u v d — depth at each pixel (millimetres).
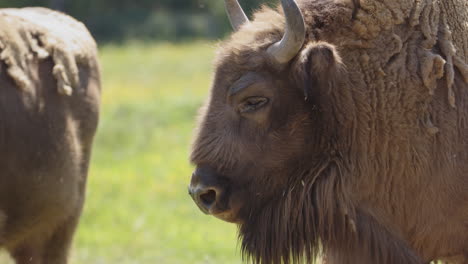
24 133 22484
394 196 19172
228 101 18953
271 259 19719
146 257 32469
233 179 19062
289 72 18672
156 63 108812
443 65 18781
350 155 19078
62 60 24312
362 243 19312
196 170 19109
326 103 18812
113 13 167625
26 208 22859
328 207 19125
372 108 18875
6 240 22906
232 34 20094
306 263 19719
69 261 25094
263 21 19562
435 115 18891
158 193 42781
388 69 18844
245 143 18906
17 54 23094
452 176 19031
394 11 19000
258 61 18797
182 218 38656
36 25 24484
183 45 136375
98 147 53844
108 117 61500
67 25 26219
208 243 34125
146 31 155375
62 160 23656
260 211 19500
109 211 39188
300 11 18219
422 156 18875
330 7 19344
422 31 19062
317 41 18906
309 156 19172
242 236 20062
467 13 19672
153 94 75688
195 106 65250
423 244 19531
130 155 51844
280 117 18844
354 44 18938
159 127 59656
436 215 19188
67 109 24141
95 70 26141
